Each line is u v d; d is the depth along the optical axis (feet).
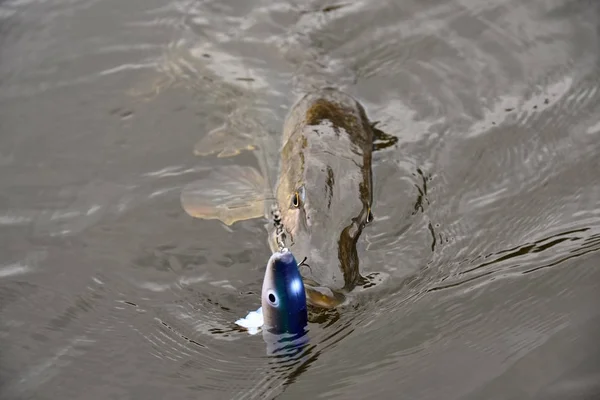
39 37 7.23
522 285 5.88
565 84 6.85
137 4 7.43
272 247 6.02
